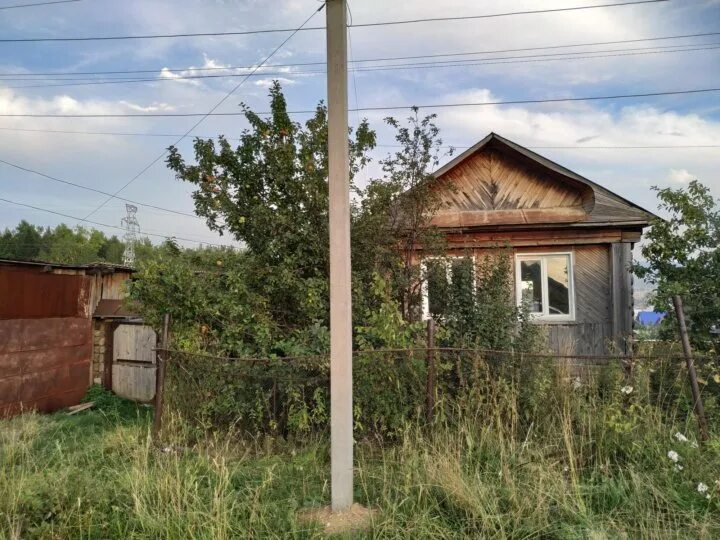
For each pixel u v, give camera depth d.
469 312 6.67
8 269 7.72
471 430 4.46
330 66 3.64
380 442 4.75
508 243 8.41
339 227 3.61
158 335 6.38
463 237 9.34
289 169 6.97
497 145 10.30
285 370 5.23
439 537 3.08
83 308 9.07
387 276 7.21
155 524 3.26
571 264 9.26
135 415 7.57
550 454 4.24
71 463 4.29
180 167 7.61
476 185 10.45
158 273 6.56
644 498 3.47
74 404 8.67
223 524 3.17
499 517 3.13
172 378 5.54
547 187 10.23
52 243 57.62
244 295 6.44
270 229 6.73
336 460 3.55
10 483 3.64
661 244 6.88
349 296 3.62
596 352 9.06
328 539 3.15
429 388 4.81
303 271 6.91
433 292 7.44
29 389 7.83
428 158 7.57
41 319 8.12
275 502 3.65
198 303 6.32
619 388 4.68
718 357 4.57
